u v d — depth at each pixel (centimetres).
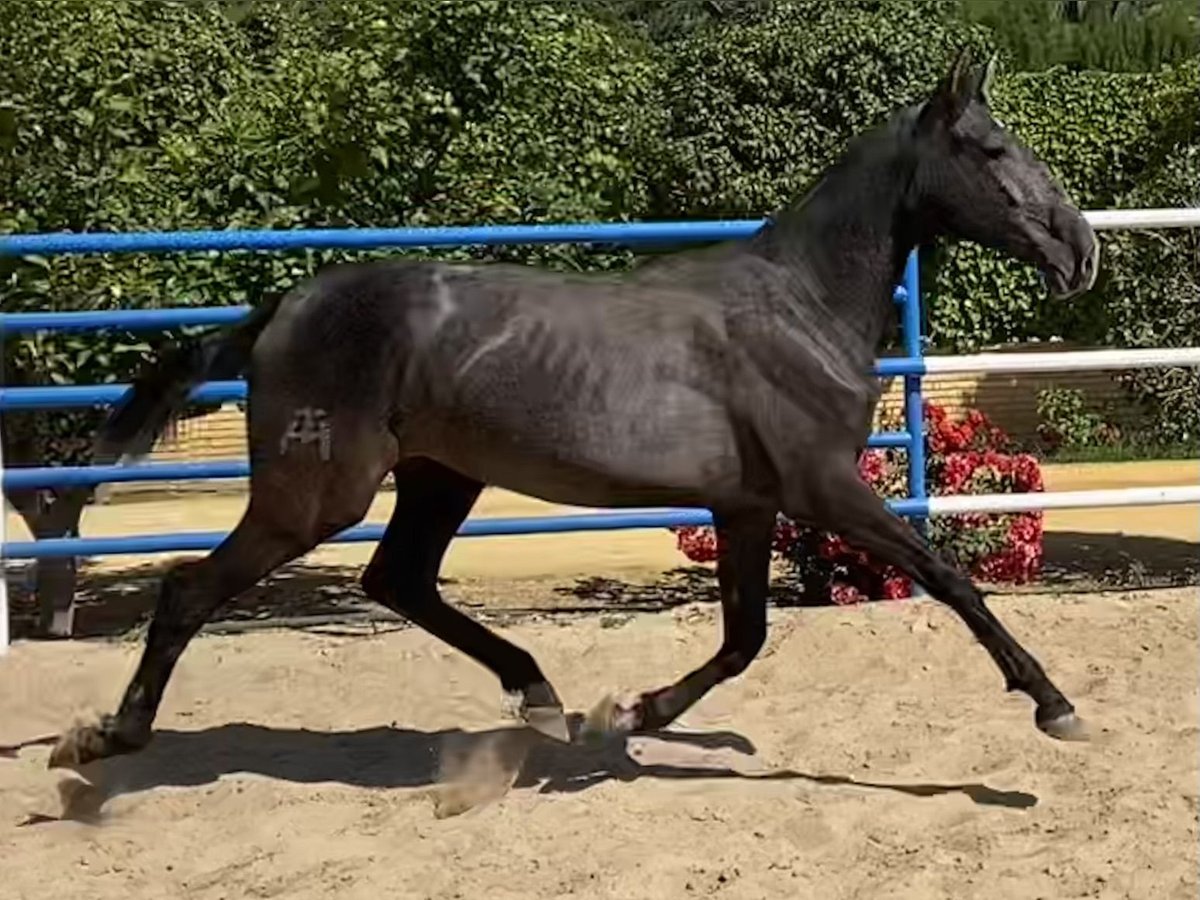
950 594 431
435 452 433
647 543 1103
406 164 782
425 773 477
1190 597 655
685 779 461
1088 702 528
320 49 1013
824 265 435
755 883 382
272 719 539
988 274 1453
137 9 980
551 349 421
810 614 634
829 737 498
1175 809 427
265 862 402
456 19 809
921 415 680
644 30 2423
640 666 589
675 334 425
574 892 379
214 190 746
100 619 821
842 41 1416
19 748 505
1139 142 1469
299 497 428
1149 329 1091
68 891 387
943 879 383
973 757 476
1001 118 1472
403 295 427
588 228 636
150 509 1391
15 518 1086
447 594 866
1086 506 679
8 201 729
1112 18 2445
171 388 441
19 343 705
